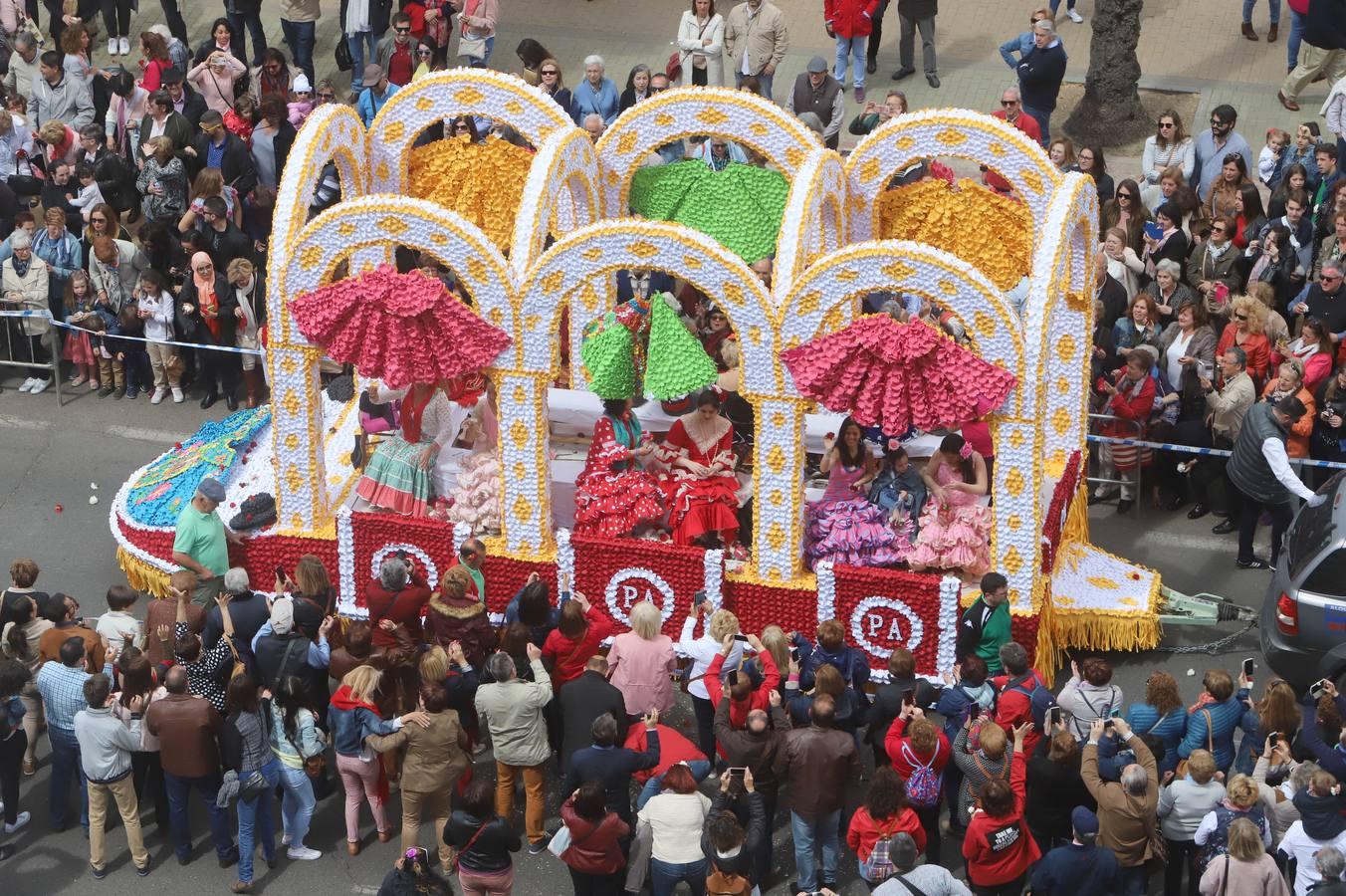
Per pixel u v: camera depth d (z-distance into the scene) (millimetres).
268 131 54812
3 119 55906
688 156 52781
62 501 47281
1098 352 45938
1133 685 39875
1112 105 61969
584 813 31609
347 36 64125
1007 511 37500
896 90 64375
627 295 49844
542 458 39531
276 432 40844
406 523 40625
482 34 62562
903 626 38469
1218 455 44656
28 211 51438
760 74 60656
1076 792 32312
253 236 53031
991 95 63719
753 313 37031
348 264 46312
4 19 65375
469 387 44062
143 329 51000
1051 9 69312
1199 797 31875
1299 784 31500
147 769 35812
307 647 35562
